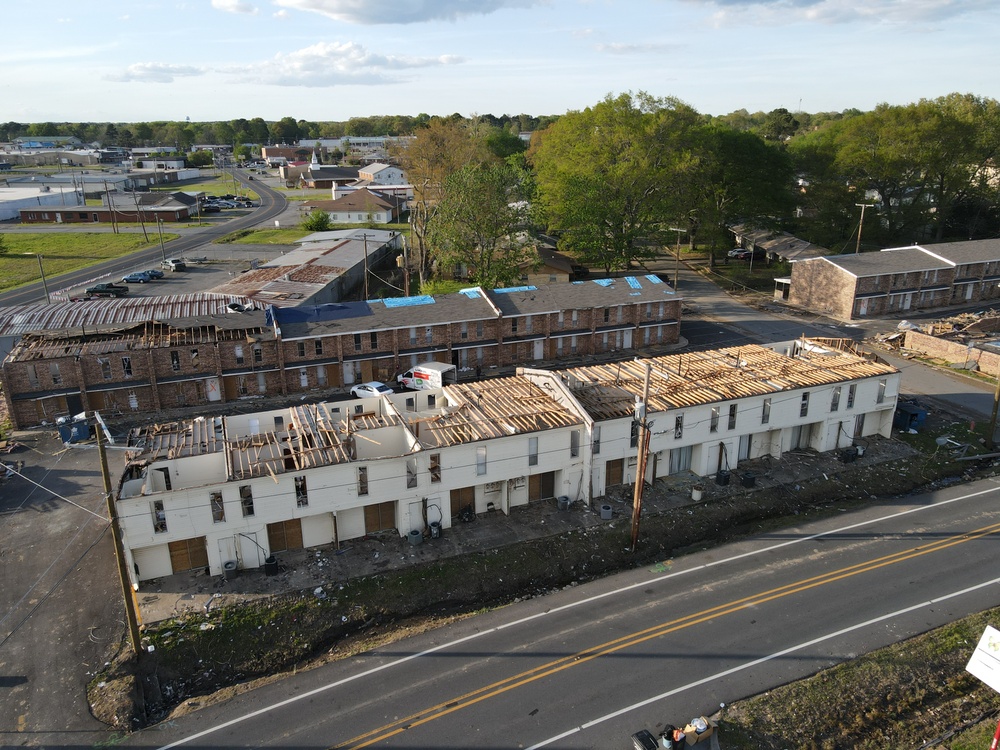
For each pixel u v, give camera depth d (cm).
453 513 4116
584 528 4056
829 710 2819
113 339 5750
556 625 3331
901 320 8200
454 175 8419
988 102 11544
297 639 3253
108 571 3628
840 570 3725
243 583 3569
